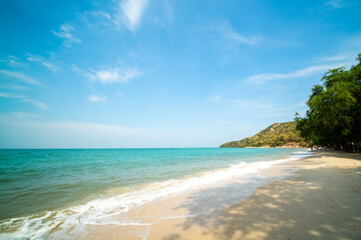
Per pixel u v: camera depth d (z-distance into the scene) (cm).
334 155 2386
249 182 871
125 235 363
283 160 2342
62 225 427
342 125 2219
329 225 328
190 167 1684
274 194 604
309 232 307
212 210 485
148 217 460
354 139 2344
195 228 375
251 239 304
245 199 572
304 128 3675
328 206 432
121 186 861
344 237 280
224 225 377
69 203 606
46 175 1236
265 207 471
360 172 906
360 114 1995
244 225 367
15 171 1450
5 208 559
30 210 540
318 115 2442
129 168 1634
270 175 1067
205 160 2625
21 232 393
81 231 391
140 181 988
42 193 740
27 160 2758
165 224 408
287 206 464
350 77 2030
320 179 806
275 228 338
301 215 390
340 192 549
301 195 561
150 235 356
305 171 1136
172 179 1037
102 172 1369
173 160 2667
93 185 888
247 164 1891
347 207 414
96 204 588
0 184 925
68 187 848
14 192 758
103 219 458
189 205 544
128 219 452
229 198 598
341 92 1898
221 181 928
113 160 2745
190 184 877
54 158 3284
